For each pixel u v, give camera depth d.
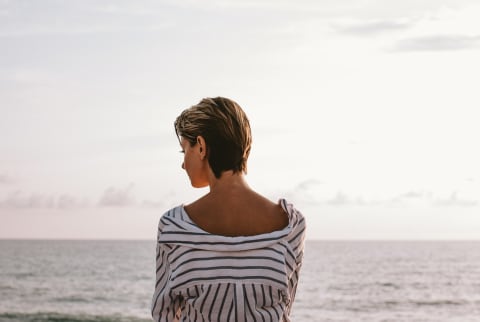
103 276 64.12
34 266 78.56
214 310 1.69
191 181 1.86
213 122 1.79
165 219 1.79
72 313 38.88
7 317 36.81
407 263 86.69
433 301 45.38
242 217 1.77
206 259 1.71
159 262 1.81
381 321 37.47
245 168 1.85
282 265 1.73
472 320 37.91
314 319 38.38
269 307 1.73
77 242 171.12
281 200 1.83
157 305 1.76
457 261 90.50
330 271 70.31
